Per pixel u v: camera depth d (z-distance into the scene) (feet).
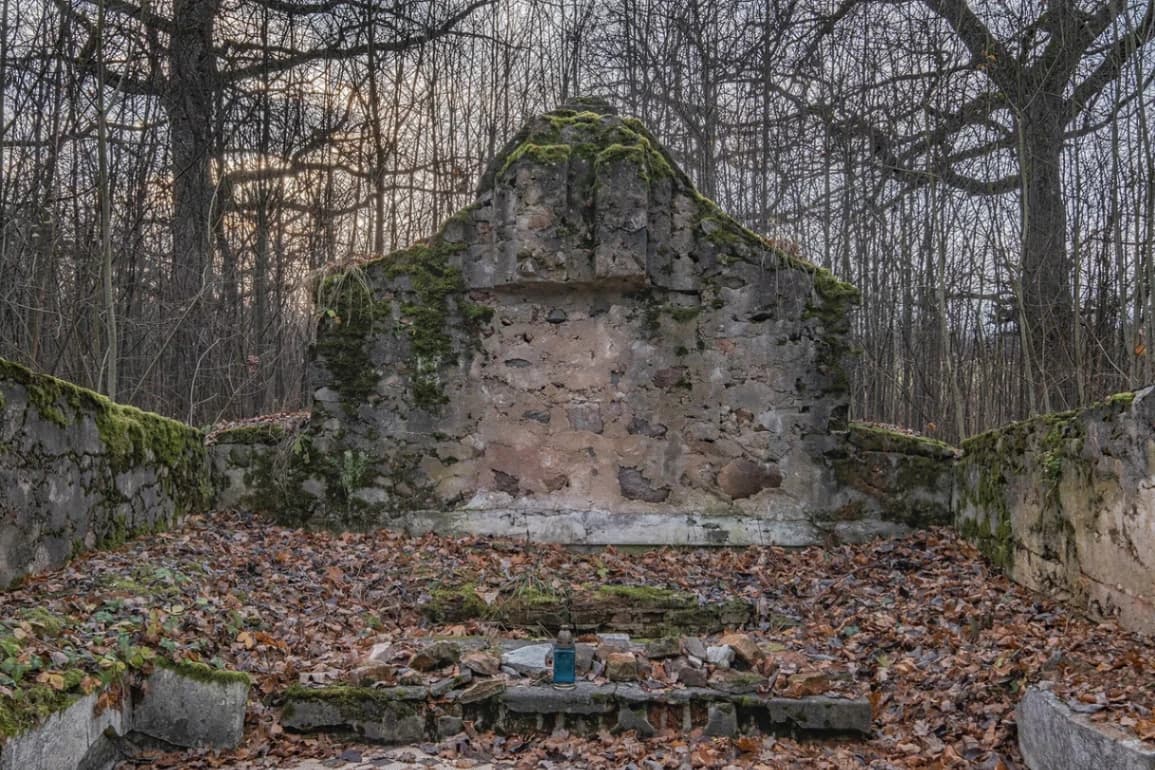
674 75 51.78
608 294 27.32
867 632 19.98
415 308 27.30
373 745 15.67
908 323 48.37
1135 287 33.30
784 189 51.52
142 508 22.57
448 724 15.88
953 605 20.63
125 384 42.63
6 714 10.87
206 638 16.43
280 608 19.52
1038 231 40.65
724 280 27.25
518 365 27.27
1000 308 44.01
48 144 35.32
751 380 27.07
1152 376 32.32
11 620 13.56
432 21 50.88
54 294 34.86
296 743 15.42
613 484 26.94
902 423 51.80
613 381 27.17
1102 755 11.39
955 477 26.50
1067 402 38.88
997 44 41.73
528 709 16.08
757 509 26.78
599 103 28.89
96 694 13.15
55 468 18.07
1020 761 14.26
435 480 27.02
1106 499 17.02
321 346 27.30
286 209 49.03
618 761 14.75
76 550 18.97
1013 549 21.80
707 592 22.66
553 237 26.71
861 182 50.90
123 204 40.83
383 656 17.38
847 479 26.78
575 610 21.47
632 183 26.55
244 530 25.59
